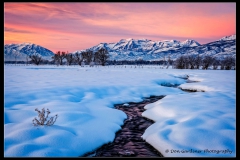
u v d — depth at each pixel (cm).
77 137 647
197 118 767
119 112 1072
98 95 1515
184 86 2242
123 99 1441
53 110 934
